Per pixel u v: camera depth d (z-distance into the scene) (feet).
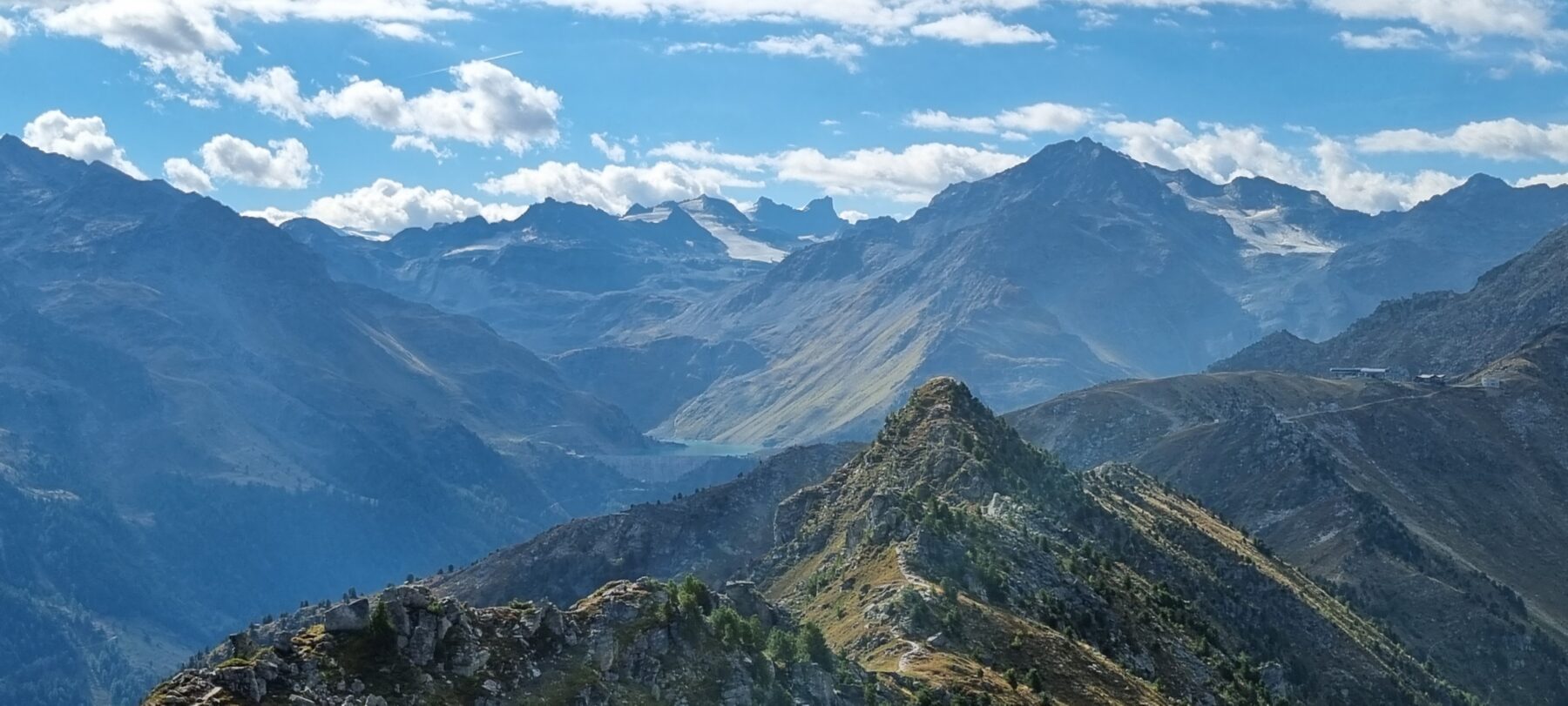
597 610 527.40
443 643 469.98
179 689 399.85
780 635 581.94
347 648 452.35
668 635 532.73
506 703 462.60
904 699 616.39
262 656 428.15
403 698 441.68
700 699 513.45
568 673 490.49
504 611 505.66
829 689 568.82
